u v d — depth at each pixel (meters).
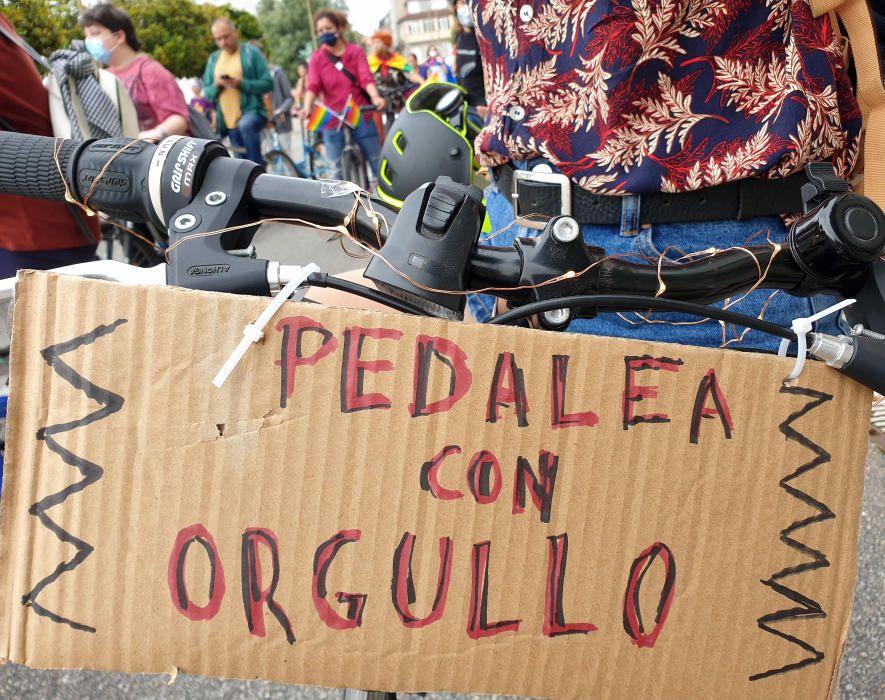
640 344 0.70
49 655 0.66
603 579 0.71
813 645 0.75
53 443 0.64
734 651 0.74
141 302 0.64
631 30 0.92
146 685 2.05
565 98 0.99
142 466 0.65
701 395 0.71
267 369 0.66
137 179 0.81
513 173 1.09
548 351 0.69
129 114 2.70
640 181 0.97
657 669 0.73
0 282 0.97
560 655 0.72
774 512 0.73
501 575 0.70
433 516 0.69
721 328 1.04
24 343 0.64
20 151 0.84
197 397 0.65
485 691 0.71
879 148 0.99
